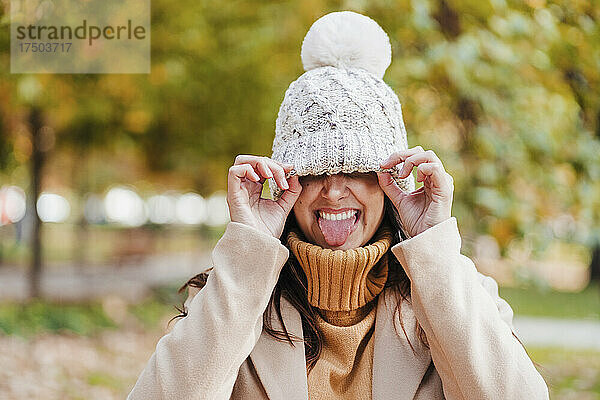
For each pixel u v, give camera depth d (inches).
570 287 781.3
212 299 69.0
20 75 308.7
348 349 74.3
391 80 207.2
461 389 67.8
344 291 72.6
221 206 1192.2
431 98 224.5
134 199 1482.5
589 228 215.3
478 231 208.5
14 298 500.1
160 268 830.5
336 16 77.6
